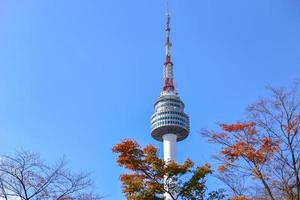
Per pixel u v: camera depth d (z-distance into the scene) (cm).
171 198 4434
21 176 2673
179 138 18800
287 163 3256
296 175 3206
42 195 2677
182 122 18362
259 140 3362
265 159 3312
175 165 4256
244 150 3344
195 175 4191
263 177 3325
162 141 18800
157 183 4281
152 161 4309
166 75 19862
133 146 4447
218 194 4222
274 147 3294
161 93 19462
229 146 3425
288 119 3316
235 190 3462
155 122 18475
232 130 3450
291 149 3269
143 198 4150
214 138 3500
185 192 4200
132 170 4441
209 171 4228
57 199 2708
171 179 4259
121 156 4428
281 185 3278
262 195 3412
